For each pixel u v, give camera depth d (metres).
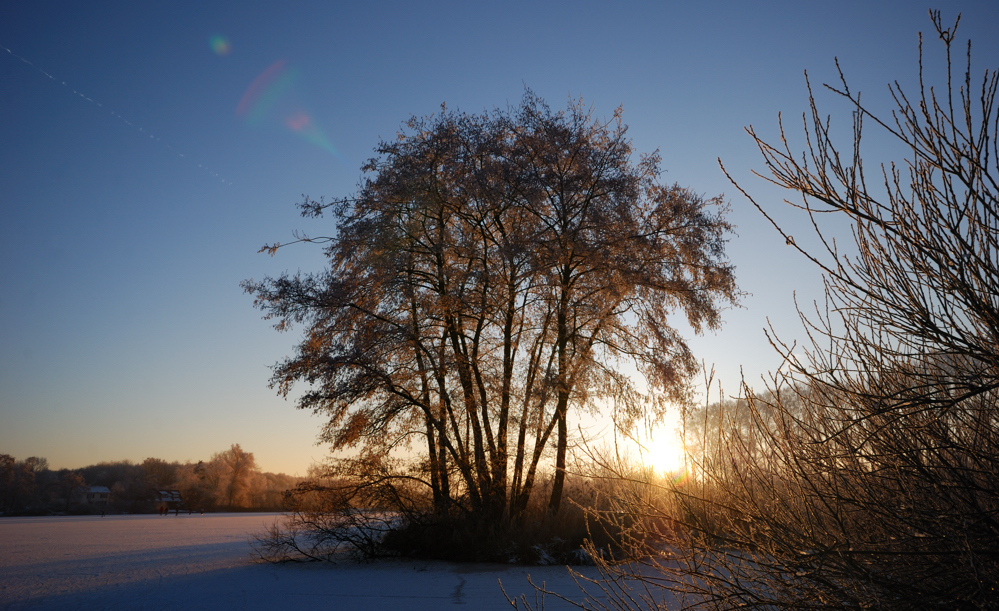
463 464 23.16
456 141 22.92
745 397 3.88
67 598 15.43
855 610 3.19
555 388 21.47
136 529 48.75
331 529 24.19
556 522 23.08
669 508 4.11
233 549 29.44
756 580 3.60
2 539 36.66
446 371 22.98
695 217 23.22
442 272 23.97
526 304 23.27
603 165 23.50
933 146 2.94
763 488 3.81
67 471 138.50
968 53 2.85
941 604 3.04
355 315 23.22
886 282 3.17
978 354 2.85
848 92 3.19
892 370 3.20
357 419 23.25
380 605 14.15
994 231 2.76
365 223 22.72
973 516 2.90
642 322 23.77
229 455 137.25
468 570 20.47
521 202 23.19
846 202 3.18
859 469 3.22
